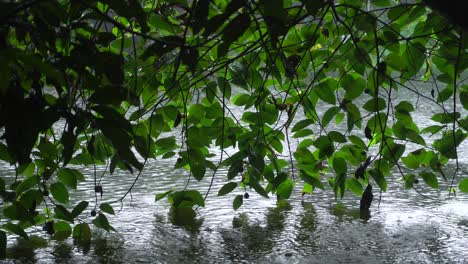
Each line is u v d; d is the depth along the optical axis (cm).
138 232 470
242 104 390
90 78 224
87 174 626
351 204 541
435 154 394
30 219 312
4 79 134
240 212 519
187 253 430
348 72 396
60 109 210
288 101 401
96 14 232
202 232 471
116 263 411
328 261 414
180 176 627
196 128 388
